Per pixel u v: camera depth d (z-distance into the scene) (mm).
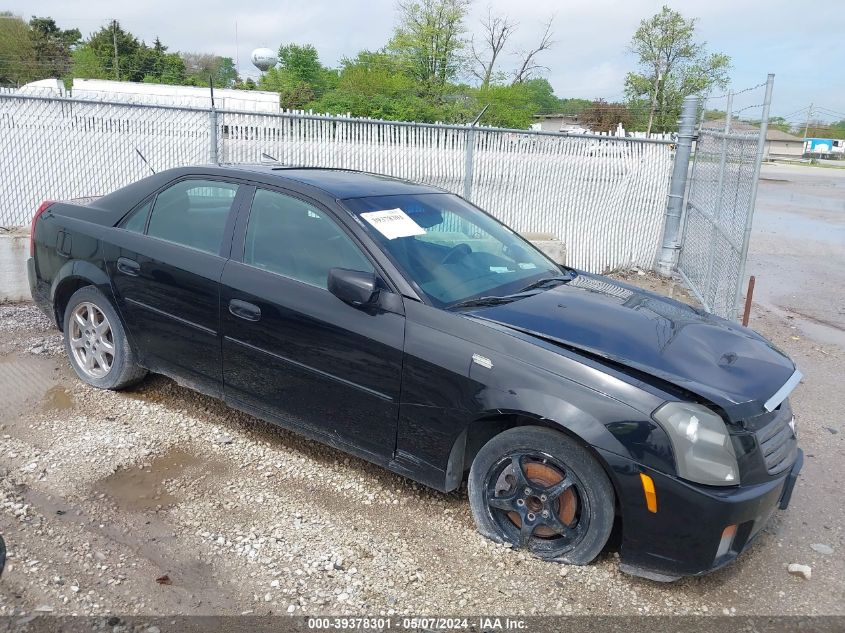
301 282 3832
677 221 10242
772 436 3295
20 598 2869
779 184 32188
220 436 4406
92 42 63750
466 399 3336
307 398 3846
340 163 8602
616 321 3645
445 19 38125
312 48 44281
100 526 3418
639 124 47250
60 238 4855
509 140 9281
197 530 3451
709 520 2975
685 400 3066
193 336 4238
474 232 4387
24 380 5023
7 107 7613
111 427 4422
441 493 3904
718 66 45906
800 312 8836
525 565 3297
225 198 4242
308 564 3242
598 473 3133
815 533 3816
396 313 3551
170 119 8141
